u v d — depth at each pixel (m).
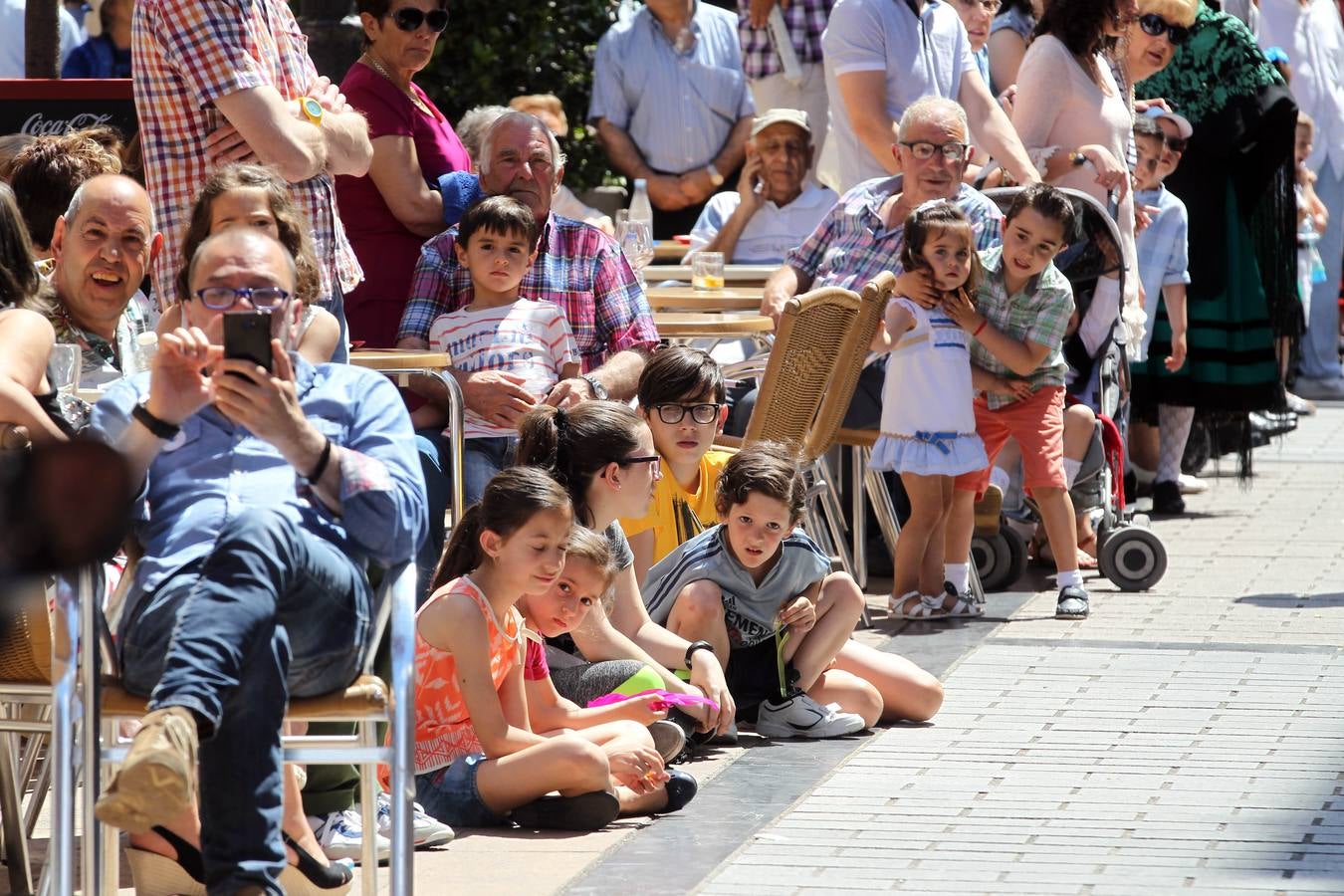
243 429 8.38
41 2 16.92
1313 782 10.90
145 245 11.21
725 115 25.59
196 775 7.33
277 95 11.80
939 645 15.05
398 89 15.57
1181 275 21.48
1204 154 22.23
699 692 11.59
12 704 9.76
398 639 7.72
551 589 10.89
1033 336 15.87
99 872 7.42
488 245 14.08
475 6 26.11
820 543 16.98
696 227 23.02
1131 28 20.81
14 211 9.77
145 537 8.24
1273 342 22.41
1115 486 18.22
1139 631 15.54
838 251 17.33
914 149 16.86
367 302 15.21
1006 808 10.46
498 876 9.31
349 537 8.05
